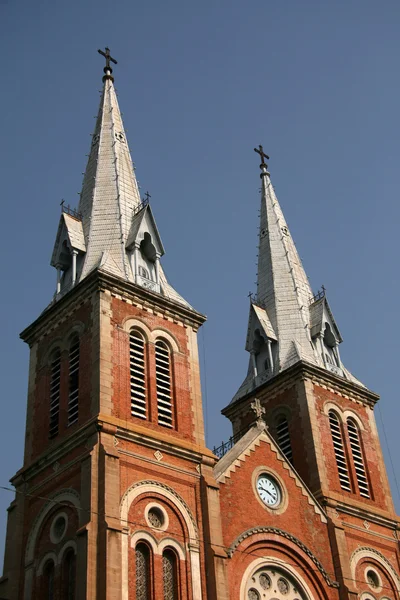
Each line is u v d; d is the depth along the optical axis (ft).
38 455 148.05
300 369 182.19
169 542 132.77
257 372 195.72
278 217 224.94
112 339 148.46
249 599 138.51
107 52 215.51
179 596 128.77
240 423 192.54
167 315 161.79
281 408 183.21
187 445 145.59
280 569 146.41
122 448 136.67
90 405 140.87
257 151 240.94
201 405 155.74
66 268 170.09
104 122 197.88
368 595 158.71
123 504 130.11
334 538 157.69
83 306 155.02
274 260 213.05
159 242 172.76
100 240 170.19
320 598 149.07
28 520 140.67
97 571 120.57
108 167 186.29
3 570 136.87
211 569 133.69
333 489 168.14
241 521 144.66
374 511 171.32
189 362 159.43
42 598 129.59
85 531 123.13
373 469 181.68
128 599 121.60
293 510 155.02
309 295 207.41
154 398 148.36
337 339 199.31
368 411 191.72
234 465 150.30
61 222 173.78
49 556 132.26
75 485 133.49
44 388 156.46
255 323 200.13
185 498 139.85
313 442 172.04
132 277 162.91
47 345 161.17
